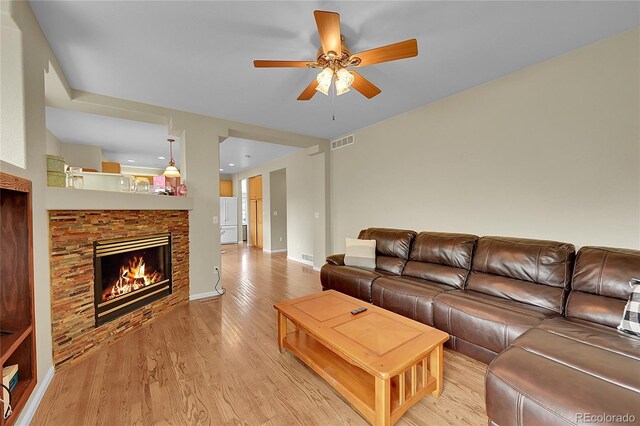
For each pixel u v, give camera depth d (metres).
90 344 2.24
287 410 1.61
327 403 1.67
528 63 2.49
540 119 2.49
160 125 3.96
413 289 2.53
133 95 3.01
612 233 2.14
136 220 2.77
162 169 7.77
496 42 2.15
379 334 1.72
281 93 3.00
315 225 5.36
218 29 1.96
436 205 3.37
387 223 4.02
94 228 2.32
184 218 3.46
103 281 2.41
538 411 1.11
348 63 1.89
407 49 1.74
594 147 2.20
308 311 2.11
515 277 2.28
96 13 1.77
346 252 3.62
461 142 3.09
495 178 2.81
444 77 2.73
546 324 1.70
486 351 1.99
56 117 3.66
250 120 3.92
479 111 2.92
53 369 1.94
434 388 1.69
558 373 1.19
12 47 1.61
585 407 1.02
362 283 3.02
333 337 1.68
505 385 1.24
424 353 1.53
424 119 3.46
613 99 2.10
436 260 2.91
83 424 1.50
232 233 9.77
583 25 1.96
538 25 1.95
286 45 2.15
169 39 2.06
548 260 2.14
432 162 3.39
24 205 1.62
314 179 5.37
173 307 3.24
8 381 1.46
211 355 2.22
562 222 2.39
